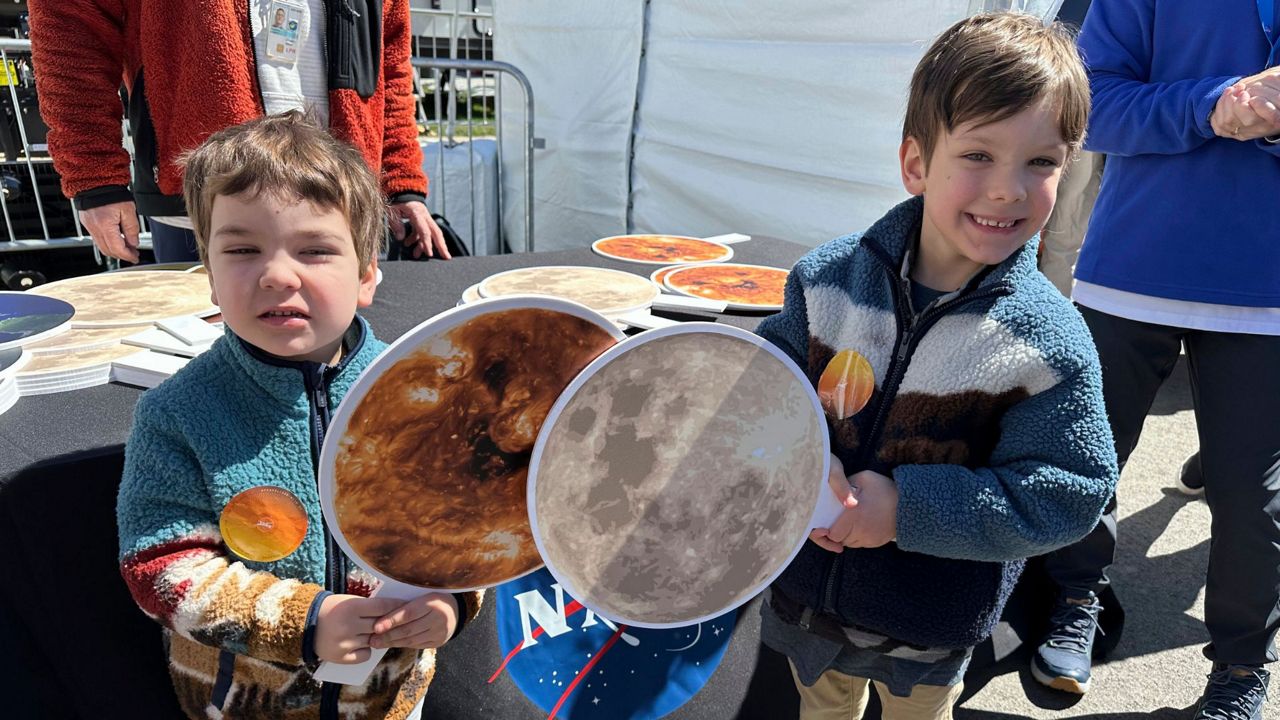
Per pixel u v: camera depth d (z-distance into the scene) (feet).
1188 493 9.11
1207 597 5.39
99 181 5.51
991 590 3.68
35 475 3.29
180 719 3.91
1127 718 5.83
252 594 2.68
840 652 4.04
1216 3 4.70
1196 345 5.13
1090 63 5.29
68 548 3.48
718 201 12.61
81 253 14.06
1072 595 6.15
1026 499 3.11
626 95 14.23
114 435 3.55
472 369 2.36
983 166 3.02
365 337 3.30
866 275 3.52
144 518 2.81
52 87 5.31
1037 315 3.17
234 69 5.39
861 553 3.69
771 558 3.00
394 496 2.46
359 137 6.18
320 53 5.95
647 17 13.57
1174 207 4.92
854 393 3.49
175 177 5.69
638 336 2.46
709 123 12.44
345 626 2.63
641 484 2.70
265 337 2.78
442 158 14.84
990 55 2.97
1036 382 3.17
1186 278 4.92
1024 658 6.34
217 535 2.92
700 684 4.66
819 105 10.59
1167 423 11.12
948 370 3.29
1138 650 6.57
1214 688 5.46
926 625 3.66
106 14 5.38
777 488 2.92
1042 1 8.31
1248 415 4.93
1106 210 5.38
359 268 3.12
